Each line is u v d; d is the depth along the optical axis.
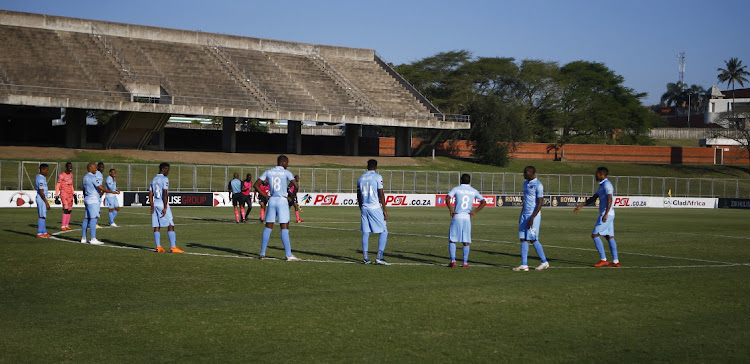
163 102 57.84
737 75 143.25
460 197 14.10
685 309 9.65
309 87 68.12
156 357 7.00
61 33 61.19
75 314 8.95
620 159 88.69
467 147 80.12
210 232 22.30
